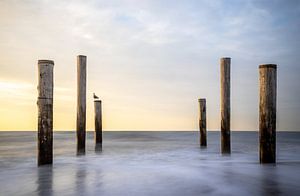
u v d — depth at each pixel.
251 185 5.69
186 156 12.22
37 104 8.20
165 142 25.64
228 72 11.62
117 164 9.37
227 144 11.91
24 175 7.30
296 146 19.61
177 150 15.77
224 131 11.84
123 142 25.75
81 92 12.59
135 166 8.72
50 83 8.12
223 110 11.77
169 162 9.86
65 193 5.36
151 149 16.59
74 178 6.71
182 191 5.28
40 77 8.05
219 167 8.12
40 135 8.26
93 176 6.91
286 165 8.03
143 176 6.77
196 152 14.35
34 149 17.88
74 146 19.95
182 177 6.57
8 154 14.27
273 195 4.95
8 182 6.45
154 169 7.93
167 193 5.16
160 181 6.14
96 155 12.86
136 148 17.41
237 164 8.77
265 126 7.95
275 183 5.84
